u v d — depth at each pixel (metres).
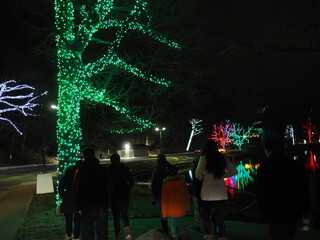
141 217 10.12
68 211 6.79
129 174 7.22
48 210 11.47
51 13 12.30
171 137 89.00
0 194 18.48
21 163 52.38
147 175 40.47
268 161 3.91
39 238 7.64
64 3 11.01
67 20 11.09
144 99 18.70
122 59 13.20
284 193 3.71
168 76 13.13
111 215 10.16
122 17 12.23
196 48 9.61
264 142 4.04
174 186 6.23
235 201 20.09
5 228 8.92
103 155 64.06
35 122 55.06
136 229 8.11
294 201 3.70
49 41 12.80
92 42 15.90
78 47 11.34
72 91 11.34
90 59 15.95
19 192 18.28
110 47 12.01
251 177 37.16
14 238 7.73
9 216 10.75
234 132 70.94
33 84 44.19
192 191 6.60
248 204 18.83
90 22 11.52
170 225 6.27
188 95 11.62
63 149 11.22
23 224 9.20
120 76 14.80
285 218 3.68
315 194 6.08
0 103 49.38
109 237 7.43
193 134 84.25
